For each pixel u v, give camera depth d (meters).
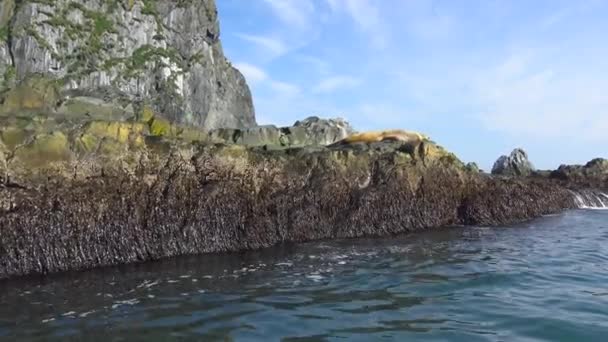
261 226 14.78
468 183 20.25
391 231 17.45
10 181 11.25
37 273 11.16
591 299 9.25
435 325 7.91
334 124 25.98
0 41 51.41
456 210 19.72
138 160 13.09
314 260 12.73
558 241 16.11
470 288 10.12
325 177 16.55
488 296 9.53
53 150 11.91
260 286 10.20
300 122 27.27
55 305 8.84
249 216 14.63
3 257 10.87
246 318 8.21
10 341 7.18
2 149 11.33
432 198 18.88
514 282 10.60
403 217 17.91
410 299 9.34
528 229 18.77
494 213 20.47
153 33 64.00
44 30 54.25
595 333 7.49
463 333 7.55
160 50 63.41
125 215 12.52
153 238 12.87
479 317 8.28
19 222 11.12
